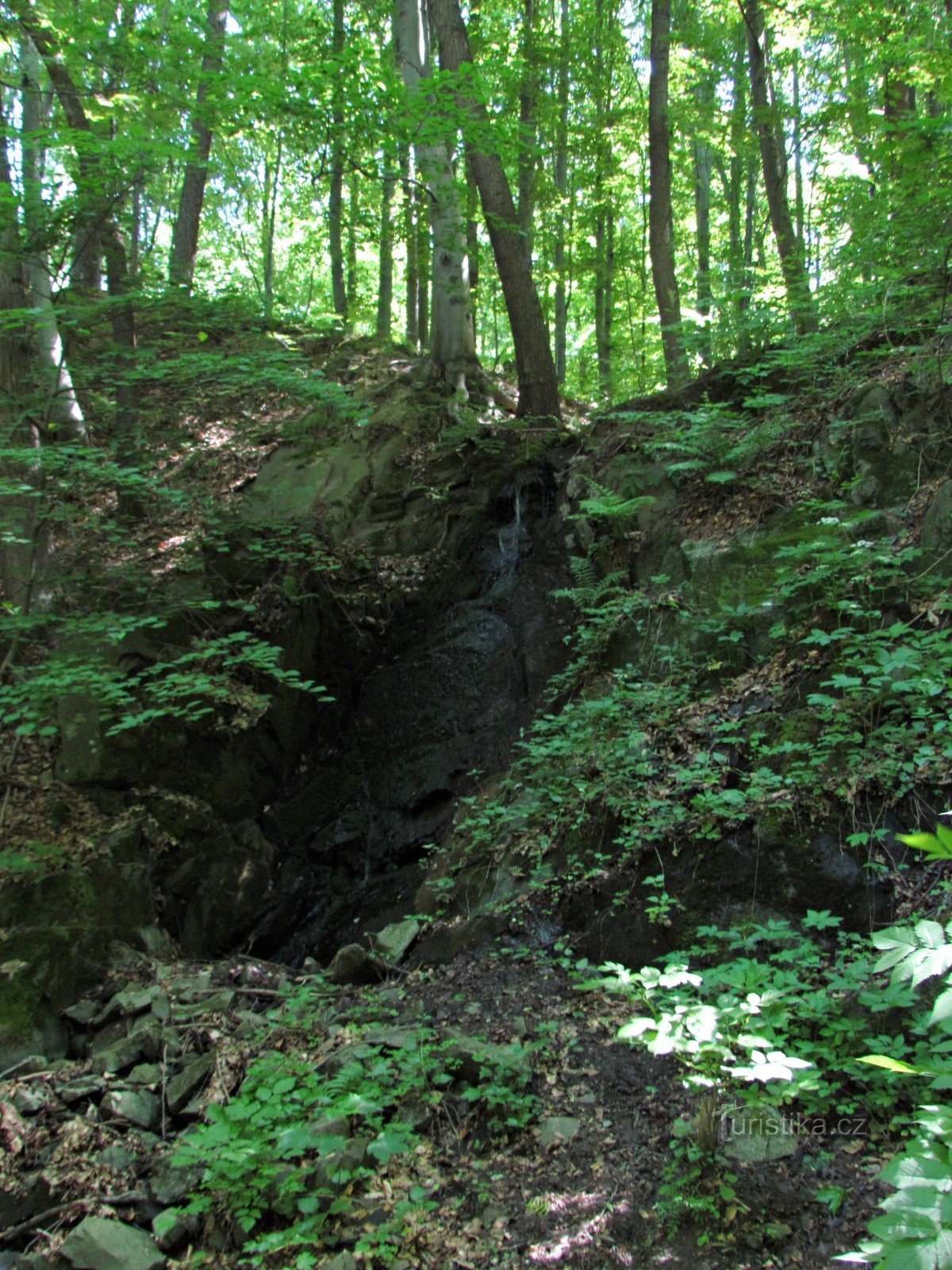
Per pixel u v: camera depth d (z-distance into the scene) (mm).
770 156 11984
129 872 7090
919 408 7078
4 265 8086
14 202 6598
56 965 6168
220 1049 4969
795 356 8430
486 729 8703
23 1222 4156
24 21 7785
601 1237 3301
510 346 25875
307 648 9391
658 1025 3330
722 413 8633
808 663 6141
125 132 6906
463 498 11172
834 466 7355
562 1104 4105
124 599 8594
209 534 9688
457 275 13328
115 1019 5828
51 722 7746
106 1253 3699
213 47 8211
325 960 7797
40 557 8305
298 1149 3674
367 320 23047
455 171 12836
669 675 7164
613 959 5367
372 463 11453
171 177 16219
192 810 7906
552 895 5867
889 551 6238
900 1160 1787
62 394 9070
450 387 13031
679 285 15500
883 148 8758
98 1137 4570
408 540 10781
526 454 11062
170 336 9234
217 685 8297
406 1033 4809
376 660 10141
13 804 7254
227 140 17484
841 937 4566
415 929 6465
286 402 12781
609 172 16938
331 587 9984
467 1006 5117
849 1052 3748
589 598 8211
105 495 10633
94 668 6434
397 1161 3922
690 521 8109
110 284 8656
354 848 8797
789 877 5031
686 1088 3980
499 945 5801
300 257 24438
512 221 12102
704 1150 3508
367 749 9531
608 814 6047
